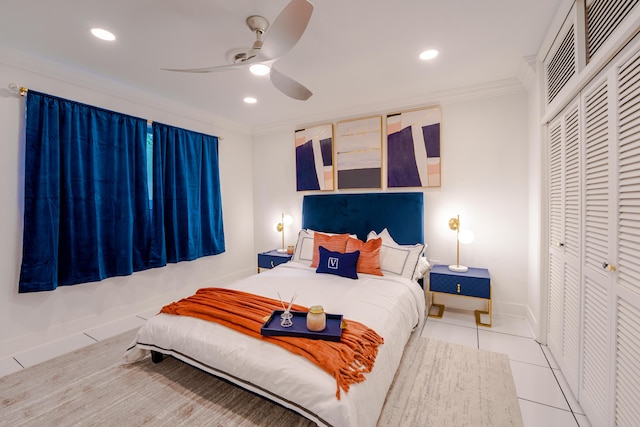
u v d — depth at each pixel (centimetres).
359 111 356
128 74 260
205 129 380
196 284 371
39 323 239
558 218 205
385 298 222
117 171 281
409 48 221
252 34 199
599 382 142
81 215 254
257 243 457
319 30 196
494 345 238
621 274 124
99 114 268
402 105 331
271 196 441
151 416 162
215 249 382
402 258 285
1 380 194
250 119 405
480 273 283
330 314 185
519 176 285
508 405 169
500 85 282
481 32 200
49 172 235
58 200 238
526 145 281
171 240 331
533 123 257
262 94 309
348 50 223
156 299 325
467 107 304
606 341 135
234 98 321
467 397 176
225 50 220
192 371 202
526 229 284
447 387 186
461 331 264
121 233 281
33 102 228
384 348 167
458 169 310
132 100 296
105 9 171
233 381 159
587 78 150
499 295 297
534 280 257
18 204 227
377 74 265
